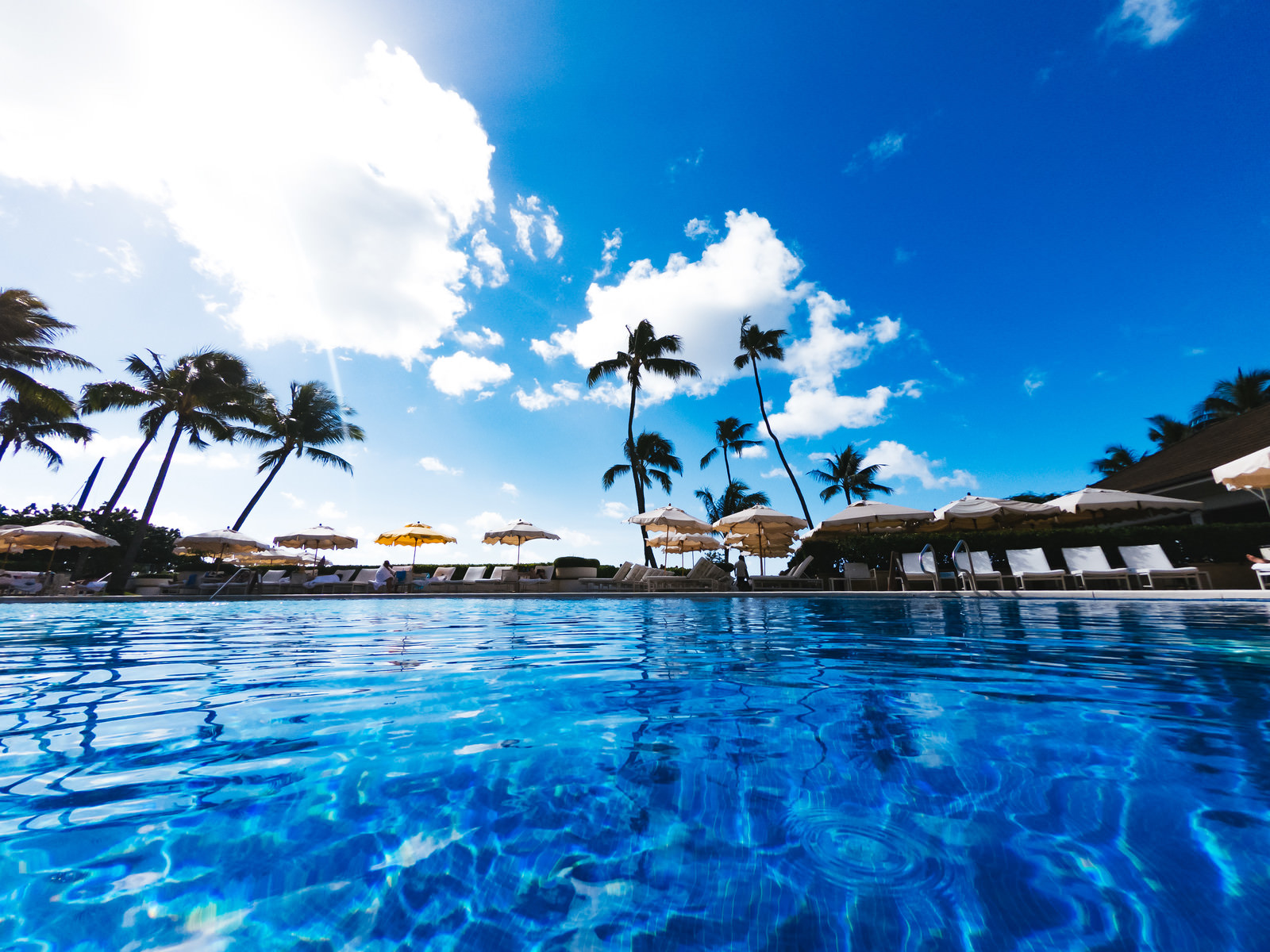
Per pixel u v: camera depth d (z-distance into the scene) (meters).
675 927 0.85
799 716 2.07
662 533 20.14
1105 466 32.44
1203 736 1.76
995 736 1.79
